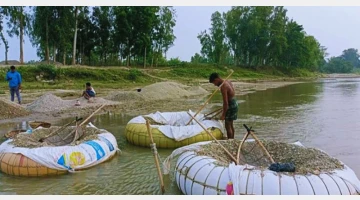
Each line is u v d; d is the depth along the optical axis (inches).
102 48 1574.8
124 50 1577.3
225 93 273.3
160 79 1310.3
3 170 219.5
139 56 1672.0
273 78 2009.1
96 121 421.4
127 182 204.2
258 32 2117.4
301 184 151.0
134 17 1509.6
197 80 1418.6
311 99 724.0
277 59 2389.3
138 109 533.0
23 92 760.3
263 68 2247.8
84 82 1078.4
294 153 204.1
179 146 279.4
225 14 2164.1
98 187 196.5
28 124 393.4
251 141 220.8
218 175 162.2
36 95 703.7
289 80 1931.6
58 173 215.9
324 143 302.7
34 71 1051.3
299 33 2407.7
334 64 3860.7
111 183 202.7
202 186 164.2
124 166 233.9
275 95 829.8
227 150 206.4
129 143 300.2
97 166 233.0
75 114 469.1
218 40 2133.4
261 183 152.4
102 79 1147.9
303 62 2477.9
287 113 496.7
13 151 220.4
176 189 192.2
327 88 1152.8
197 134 279.9
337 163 177.5
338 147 287.6
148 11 1510.8
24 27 1283.2
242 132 347.9
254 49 2180.1
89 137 248.4
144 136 285.1
